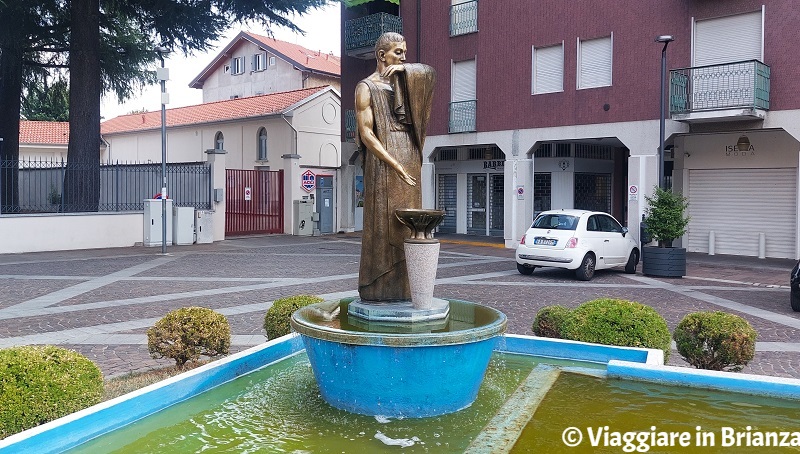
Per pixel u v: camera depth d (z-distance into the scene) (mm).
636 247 16531
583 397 5070
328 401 4965
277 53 45906
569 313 6605
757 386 5020
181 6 21844
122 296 11672
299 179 27672
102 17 23422
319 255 19656
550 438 4281
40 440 3896
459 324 4871
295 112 31859
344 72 28359
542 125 21719
